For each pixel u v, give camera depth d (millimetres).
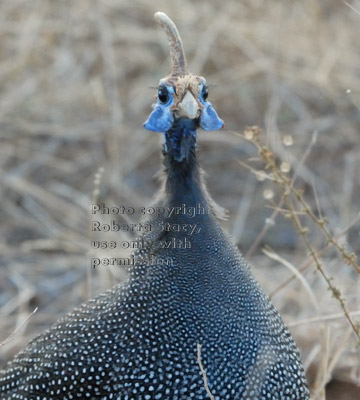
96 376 14320
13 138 30547
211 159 30078
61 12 33344
